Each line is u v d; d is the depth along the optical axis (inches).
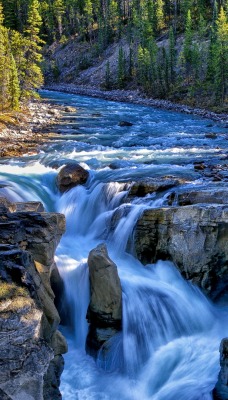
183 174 884.6
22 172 953.5
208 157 1115.3
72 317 497.0
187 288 558.3
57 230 431.2
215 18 3801.7
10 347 287.4
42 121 1839.3
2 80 1936.5
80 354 466.6
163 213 579.8
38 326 302.2
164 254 583.5
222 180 802.8
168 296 519.8
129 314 472.7
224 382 363.6
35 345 297.7
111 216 673.0
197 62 3267.7
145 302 494.6
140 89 3789.4
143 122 1975.9
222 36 2824.8
